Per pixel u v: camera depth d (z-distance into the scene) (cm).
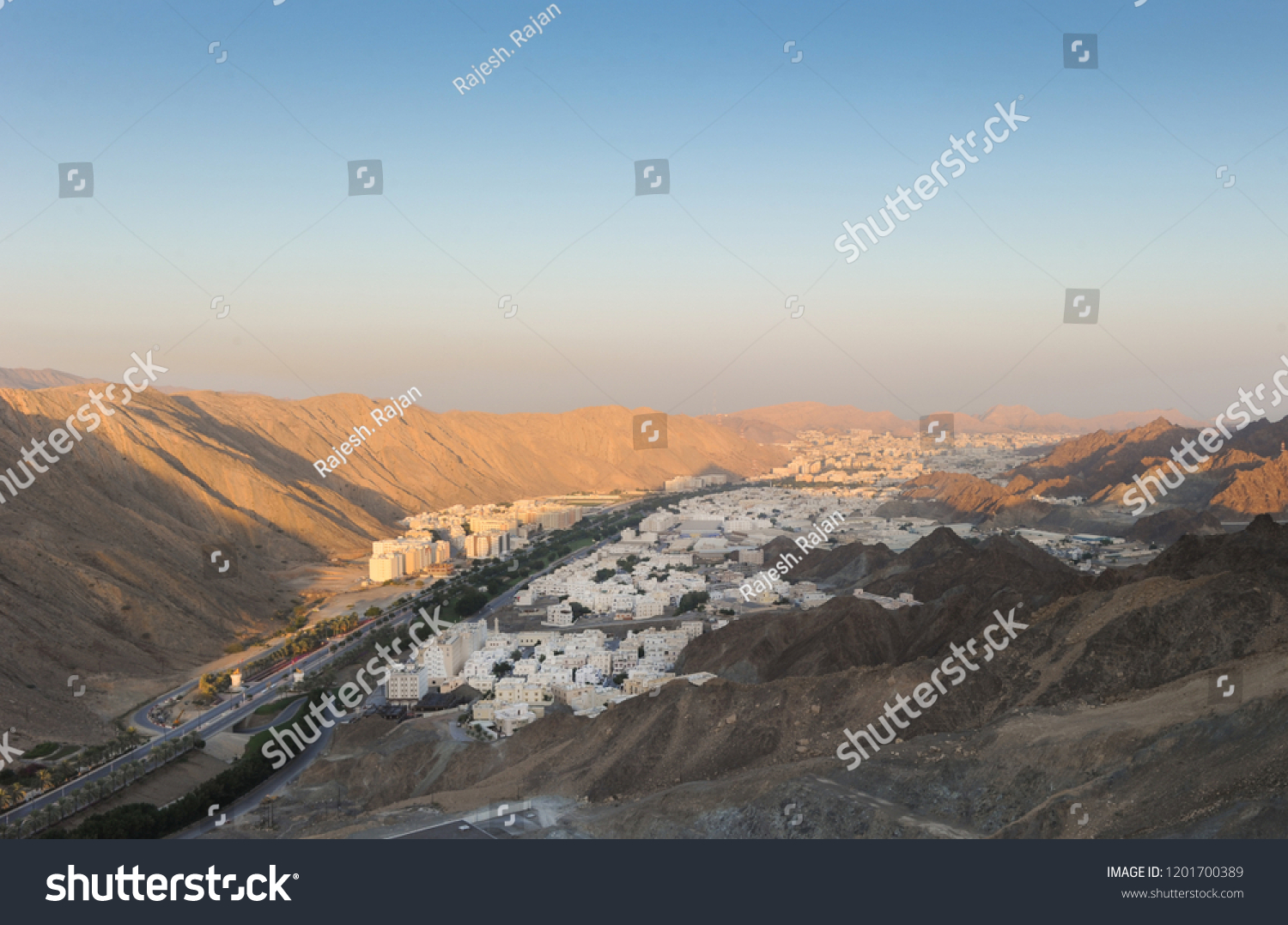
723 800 11694
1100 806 9794
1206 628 13662
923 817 10912
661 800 12188
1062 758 10994
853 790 11562
